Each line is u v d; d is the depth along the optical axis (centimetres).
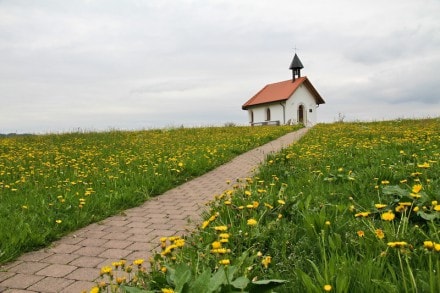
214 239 349
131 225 514
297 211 411
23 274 356
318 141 1329
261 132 2128
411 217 358
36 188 693
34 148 1397
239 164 1072
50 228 471
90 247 429
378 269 228
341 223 350
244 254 272
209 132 2172
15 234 427
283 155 930
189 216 547
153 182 757
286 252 314
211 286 200
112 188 707
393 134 1341
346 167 705
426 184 462
